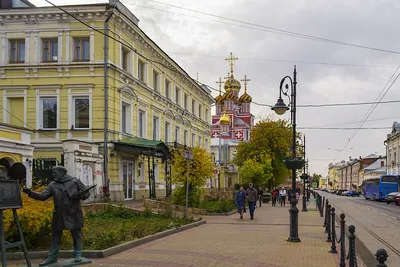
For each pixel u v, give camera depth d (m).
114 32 28.33
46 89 28.27
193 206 25.64
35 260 10.10
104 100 27.64
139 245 12.41
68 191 9.28
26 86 28.36
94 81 27.81
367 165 123.56
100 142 27.48
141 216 19.36
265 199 47.38
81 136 27.83
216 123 87.69
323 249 12.41
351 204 47.25
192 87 48.38
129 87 30.22
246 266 9.76
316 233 16.53
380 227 20.58
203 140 54.94
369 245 14.28
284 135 55.56
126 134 29.95
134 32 30.67
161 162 36.47
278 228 18.00
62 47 28.06
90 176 25.20
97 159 26.20
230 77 89.38
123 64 30.47
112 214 19.33
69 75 28.06
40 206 11.33
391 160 80.94
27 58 28.34
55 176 9.36
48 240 11.35
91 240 11.75
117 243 11.83
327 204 18.08
